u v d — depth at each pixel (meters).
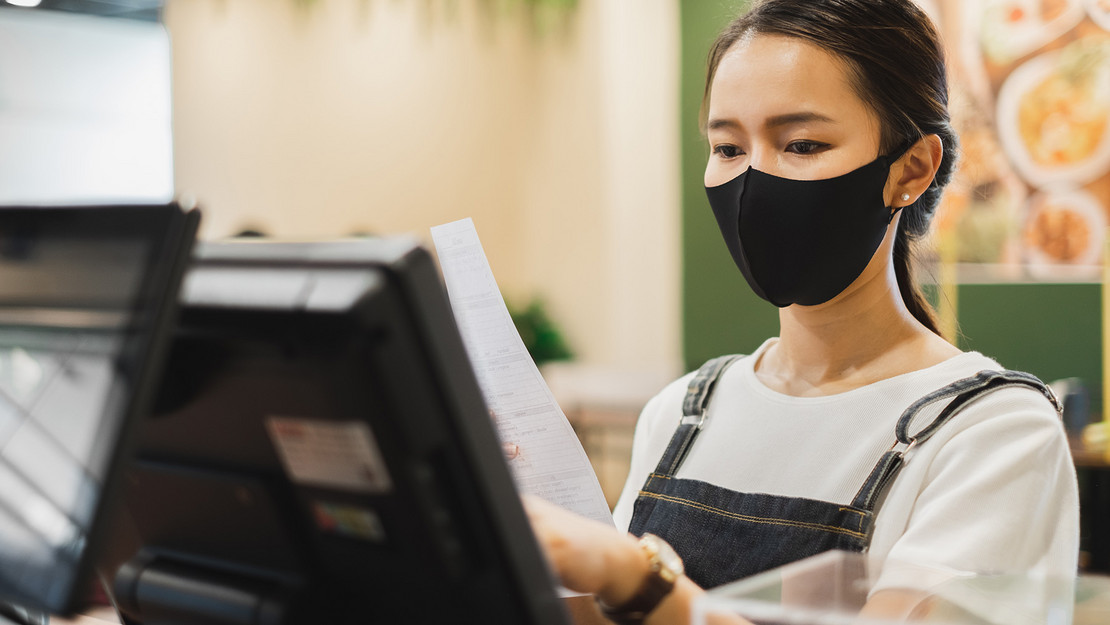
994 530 0.94
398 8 5.75
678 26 5.57
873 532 1.04
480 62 5.95
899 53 1.11
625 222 5.81
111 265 0.46
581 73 5.88
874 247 1.15
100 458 0.43
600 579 0.68
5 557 0.47
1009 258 4.49
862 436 1.11
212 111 5.24
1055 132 4.36
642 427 1.41
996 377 1.06
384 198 5.77
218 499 0.61
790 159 1.13
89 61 4.39
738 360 1.37
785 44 1.13
